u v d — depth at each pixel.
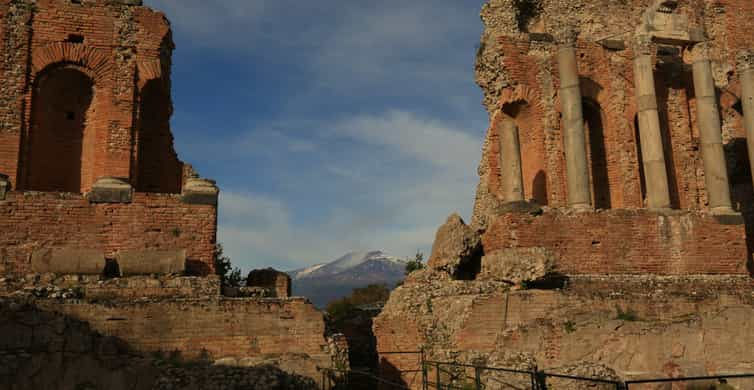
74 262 19.50
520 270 23.34
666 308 23.25
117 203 21.33
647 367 20.94
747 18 35.84
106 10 26.34
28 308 16.97
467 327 21.50
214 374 16.62
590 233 26.91
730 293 25.55
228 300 18.88
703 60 31.25
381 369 24.62
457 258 25.95
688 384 20.95
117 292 19.14
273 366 17.23
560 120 31.34
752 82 31.66
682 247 28.06
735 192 35.00
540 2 34.12
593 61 32.62
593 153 33.53
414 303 24.84
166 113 28.52
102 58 25.95
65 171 26.70
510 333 20.73
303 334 19.22
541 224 26.27
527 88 31.08
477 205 31.83
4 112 24.55
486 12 32.97
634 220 27.69
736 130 34.78
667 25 31.28
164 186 28.23
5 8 25.23
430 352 22.98
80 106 27.31
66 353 16.95
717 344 21.89
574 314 21.41
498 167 31.11
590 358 20.69
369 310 34.88
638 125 33.00
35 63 25.30
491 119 31.70
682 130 33.66
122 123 25.62
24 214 20.53
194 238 21.69
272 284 23.70
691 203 32.91
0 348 16.42
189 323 18.42
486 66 31.83
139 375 17.06
